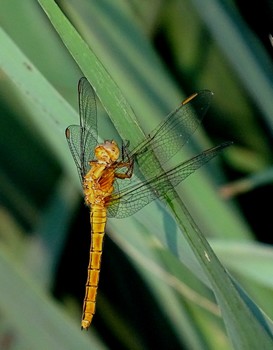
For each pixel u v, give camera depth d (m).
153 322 0.74
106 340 0.74
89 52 0.66
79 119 0.69
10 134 0.75
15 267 0.70
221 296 0.65
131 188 0.70
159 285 0.72
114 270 0.75
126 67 0.74
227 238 0.72
